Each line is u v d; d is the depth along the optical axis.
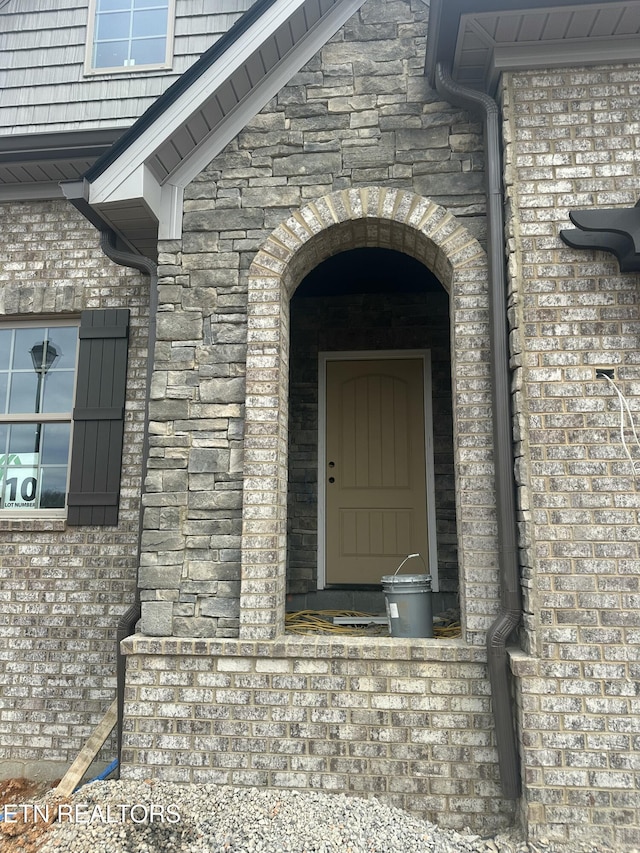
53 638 4.43
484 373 3.26
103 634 4.40
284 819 2.71
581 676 2.83
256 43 3.39
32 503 4.79
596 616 2.87
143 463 3.62
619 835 2.70
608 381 3.04
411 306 5.27
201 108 3.45
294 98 3.70
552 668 2.85
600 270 3.14
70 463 4.65
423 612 3.49
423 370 5.21
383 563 4.96
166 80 5.12
